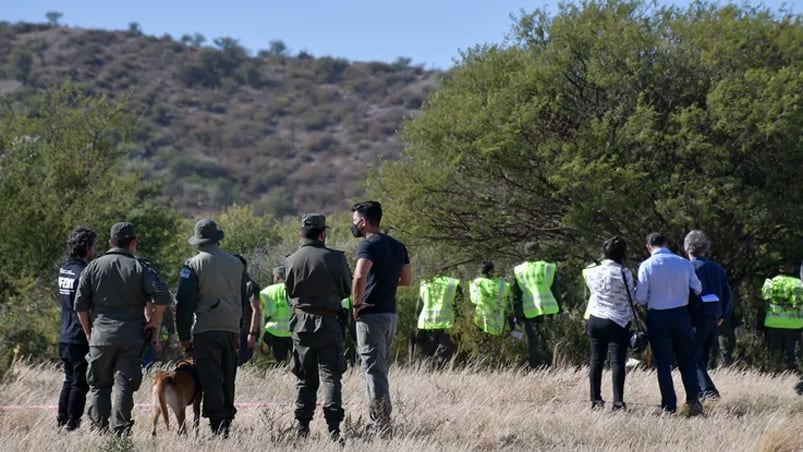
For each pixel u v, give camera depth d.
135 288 32.09
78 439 30.59
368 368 33.38
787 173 60.25
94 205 86.00
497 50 67.62
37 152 86.94
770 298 58.56
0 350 49.88
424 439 32.12
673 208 59.56
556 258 67.50
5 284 79.44
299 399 33.22
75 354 33.78
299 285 32.84
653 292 38.94
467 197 66.44
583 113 64.50
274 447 30.70
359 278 33.03
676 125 61.75
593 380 40.03
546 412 38.03
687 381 38.47
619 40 63.28
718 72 62.59
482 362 57.75
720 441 32.03
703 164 60.56
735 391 44.16
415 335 68.25
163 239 89.44
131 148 91.44
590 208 60.94
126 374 31.88
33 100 90.69
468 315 60.47
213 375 32.38
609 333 39.56
